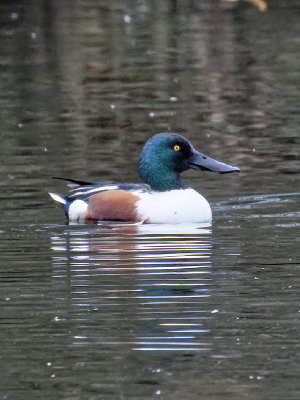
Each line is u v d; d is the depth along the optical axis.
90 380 8.05
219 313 9.59
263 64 25.73
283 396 7.65
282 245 12.22
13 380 8.09
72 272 11.23
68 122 20.23
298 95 22.20
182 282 10.71
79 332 9.15
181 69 25.47
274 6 33.91
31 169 16.69
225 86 23.42
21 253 12.16
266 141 18.42
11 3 34.59
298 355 8.47
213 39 29.12
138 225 13.74
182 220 13.77
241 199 14.91
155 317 9.52
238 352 8.55
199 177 16.45
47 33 30.34
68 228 13.55
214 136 18.89
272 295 10.15
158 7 34.16
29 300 10.18
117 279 10.90
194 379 8.02
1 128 19.81
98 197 14.12
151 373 8.14
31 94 22.98
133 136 18.97
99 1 35.06
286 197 14.93
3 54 27.62
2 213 14.25
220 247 12.24
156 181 14.21
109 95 22.72
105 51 27.77
